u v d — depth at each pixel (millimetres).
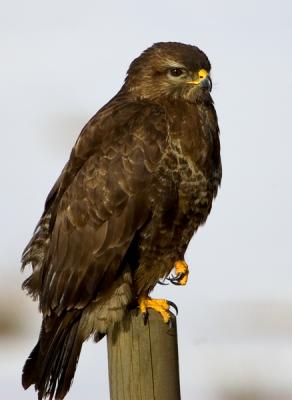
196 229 15383
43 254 15359
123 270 14906
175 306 14867
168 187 14867
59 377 14711
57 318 14844
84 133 15172
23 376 14656
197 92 15234
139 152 14805
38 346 14781
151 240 15055
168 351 13242
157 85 15328
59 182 15328
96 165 14922
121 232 14812
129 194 14797
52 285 14961
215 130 15336
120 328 13289
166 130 14898
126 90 15578
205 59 15391
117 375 13273
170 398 13211
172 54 15320
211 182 15234
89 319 14805
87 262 14844
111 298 14805
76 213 14922
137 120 14953
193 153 14953
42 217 15508
